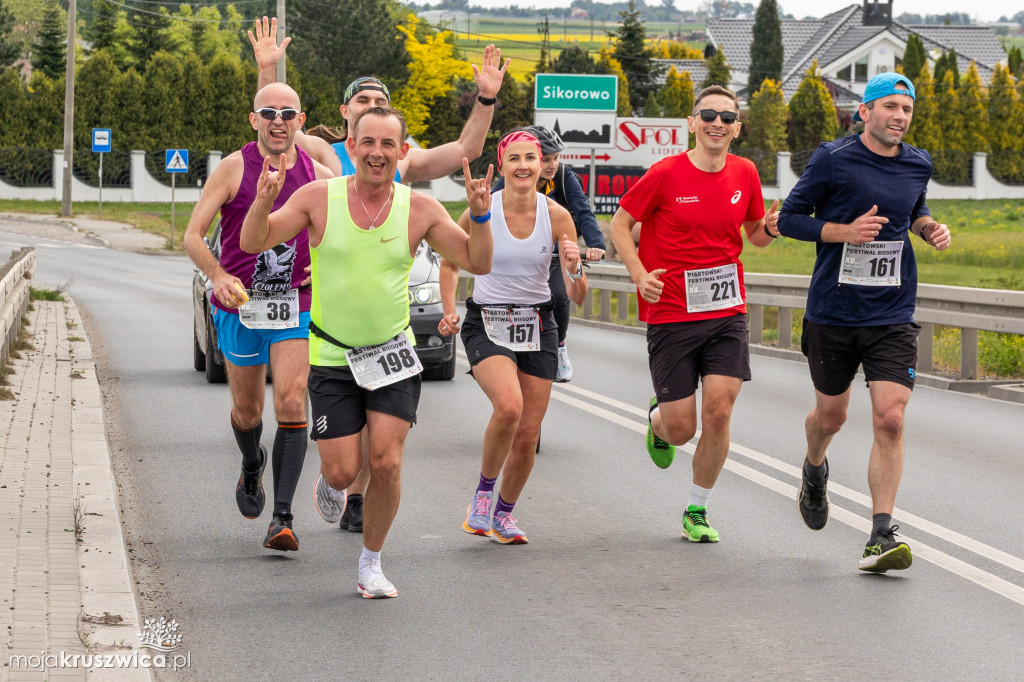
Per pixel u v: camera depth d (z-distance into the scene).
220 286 13.77
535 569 14.21
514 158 15.20
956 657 11.24
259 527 16.11
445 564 14.41
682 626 12.13
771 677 10.71
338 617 12.38
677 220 15.16
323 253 12.43
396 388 12.58
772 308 52.81
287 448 14.52
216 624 12.12
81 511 15.14
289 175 14.41
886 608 12.73
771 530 16.09
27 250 43.00
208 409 25.69
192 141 147.50
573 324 49.50
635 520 16.69
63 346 33.12
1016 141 181.12
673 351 15.37
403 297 12.63
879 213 14.53
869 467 14.32
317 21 170.50
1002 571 14.13
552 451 21.62
